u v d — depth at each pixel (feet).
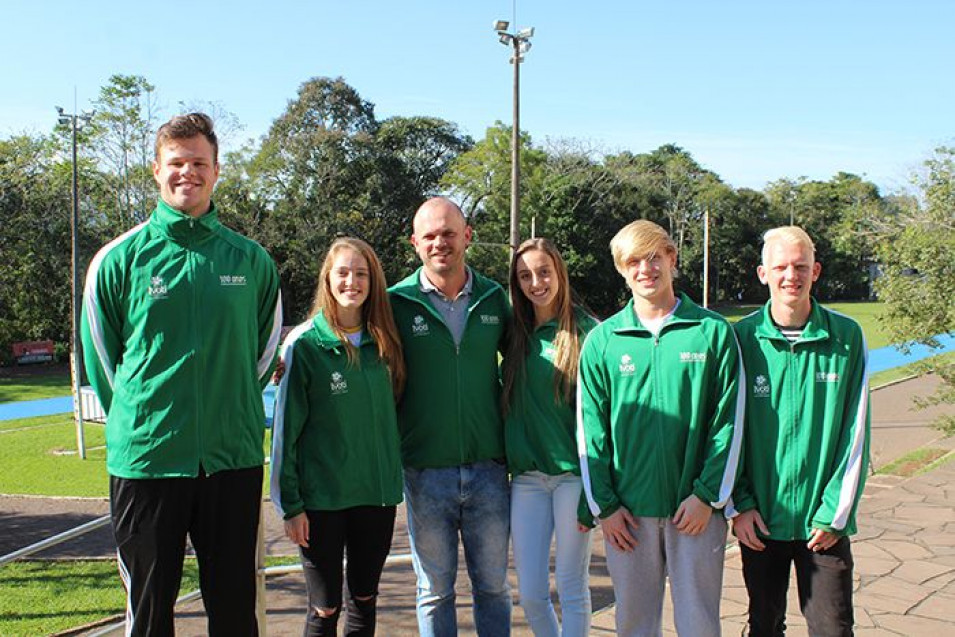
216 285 8.73
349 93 142.31
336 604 10.45
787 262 9.77
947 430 33.37
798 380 9.78
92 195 105.29
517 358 11.27
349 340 10.48
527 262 11.10
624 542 10.14
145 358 8.46
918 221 32.42
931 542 19.30
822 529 9.37
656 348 10.11
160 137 8.72
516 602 16.19
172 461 8.41
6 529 27.07
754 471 10.00
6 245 96.84
